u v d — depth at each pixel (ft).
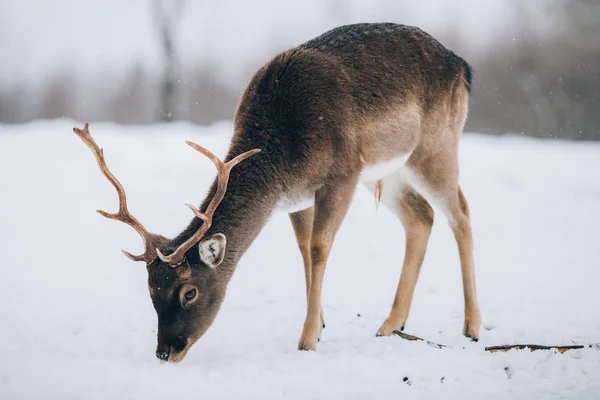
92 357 33.63
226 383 29.53
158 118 125.29
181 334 33.01
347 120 36.68
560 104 137.80
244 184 35.32
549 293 46.24
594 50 139.03
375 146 37.81
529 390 29.07
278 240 59.98
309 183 36.29
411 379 30.17
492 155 92.84
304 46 38.47
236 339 38.22
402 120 38.42
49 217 62.18
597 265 52.80
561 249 57.57
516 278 50.06
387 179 41.34
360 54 38.22
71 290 46.39
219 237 32.68
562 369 30.99
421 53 39.83
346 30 39.24
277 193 35.99
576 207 71.05
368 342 36.04
